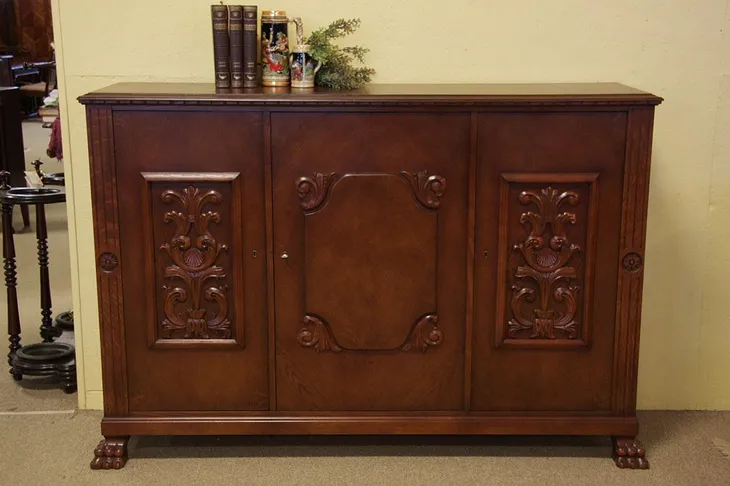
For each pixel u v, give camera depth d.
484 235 2.71
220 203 2.68
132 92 2.65
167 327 2.76
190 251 2.71
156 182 2.67
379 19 3.06
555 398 2.81
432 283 2.73
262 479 2.73
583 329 2.76
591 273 2.72
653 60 3.08
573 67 3.09
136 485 2.70
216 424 2.80
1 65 6.54
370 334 2.76
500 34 3.07
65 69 3.07
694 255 3.19
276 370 2.79
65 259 5.59
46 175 4.12
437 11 3.05
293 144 2.65
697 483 2.73
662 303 3.22
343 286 2.73
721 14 3.04
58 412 3.26
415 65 3.09
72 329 3.88
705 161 3.13
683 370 3.28
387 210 2.68
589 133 2.65
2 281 5.07
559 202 2.69
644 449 2.84
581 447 2.97
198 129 2.64
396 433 2.81
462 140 2.65
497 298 2.74
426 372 2.79
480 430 2.81
